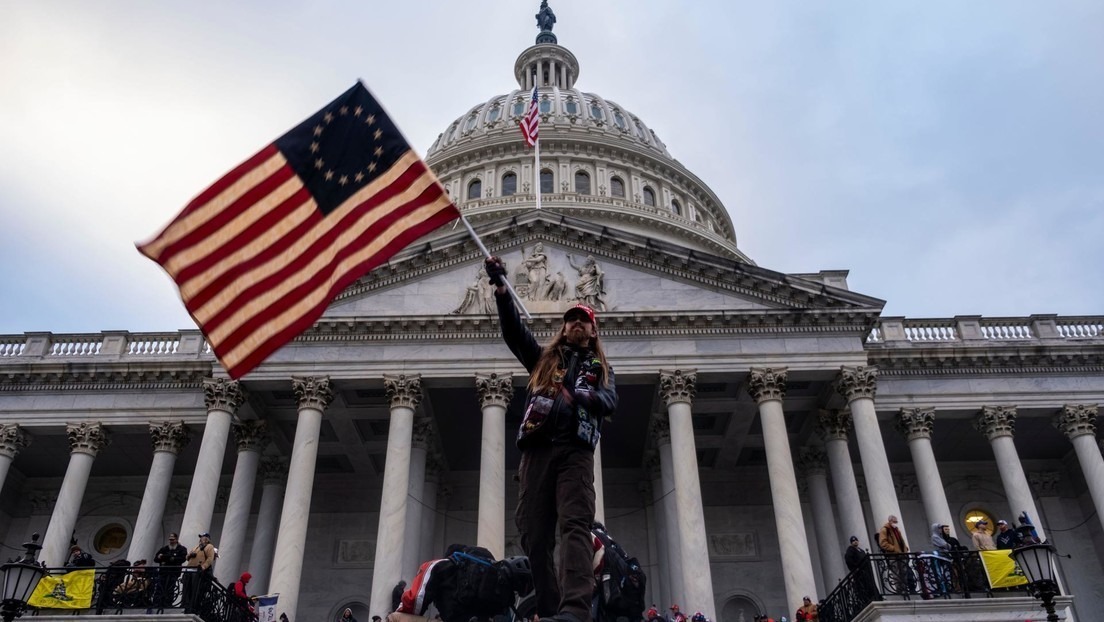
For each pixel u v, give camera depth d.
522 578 10.10
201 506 36.34
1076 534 47.97
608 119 89.44
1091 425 43.06
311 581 47.59
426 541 43.88
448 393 42.91
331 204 9.38
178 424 42.75
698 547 35.09
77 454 42.19
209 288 9.09
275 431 44.56
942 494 40.88
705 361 39.50
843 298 40.28
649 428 45.06
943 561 25.03
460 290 41.41
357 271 8.98
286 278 9.12
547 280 41.31
